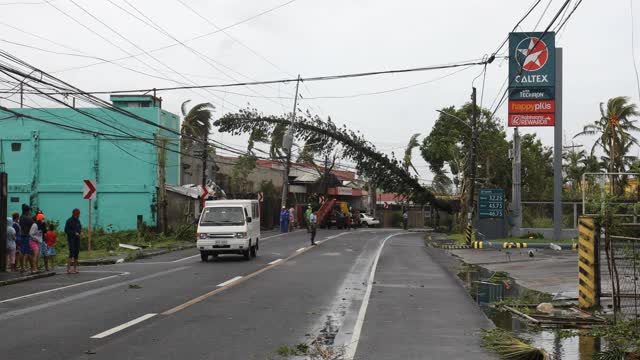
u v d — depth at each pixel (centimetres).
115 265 2227
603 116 5022
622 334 927
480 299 1366
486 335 918
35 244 1872
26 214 1891
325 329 978
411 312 1154
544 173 6028
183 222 3766
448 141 5331
